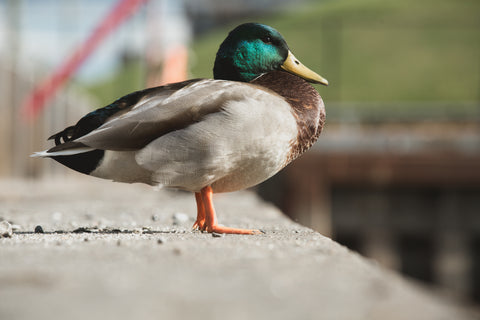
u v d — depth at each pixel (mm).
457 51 41969
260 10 54625
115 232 3879
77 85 44062
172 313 1513
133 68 46031
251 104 3279
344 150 14047
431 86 38062
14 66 14047
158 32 12477
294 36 46500
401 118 18828
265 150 3320
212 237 3293
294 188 14047
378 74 39750
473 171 14023
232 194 10336
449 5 49062
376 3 51562
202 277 2014
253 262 2324
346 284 1898
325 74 28266
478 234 14648
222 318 1477
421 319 1472
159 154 3252
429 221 14641
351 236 15656
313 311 1551
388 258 14703
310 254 2543
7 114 13664
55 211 6152
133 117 3236
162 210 6281
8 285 1855
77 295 1715
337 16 49375
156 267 2205
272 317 1490
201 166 3281
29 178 15719
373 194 14609
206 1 54281
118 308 1553
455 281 14656
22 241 3023
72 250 2645
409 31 45062
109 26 13211
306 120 3533
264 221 4844
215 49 48594
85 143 3182
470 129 18422
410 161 14086
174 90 3355
